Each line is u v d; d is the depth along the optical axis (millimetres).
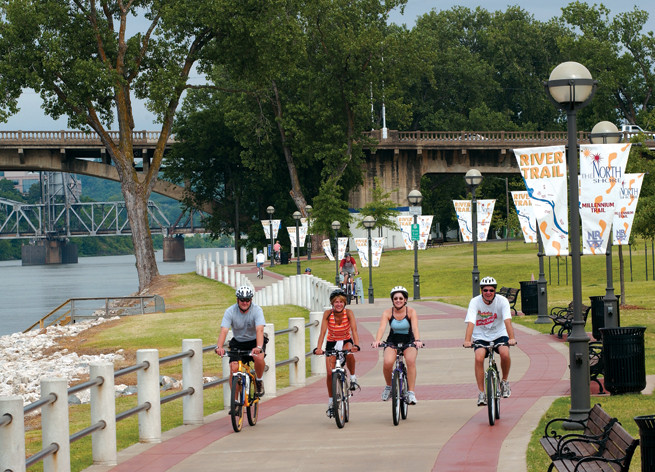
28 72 92500
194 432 24109
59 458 18328
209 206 172500
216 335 57281
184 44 102500
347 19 139375
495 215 193125
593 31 189375
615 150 27766
